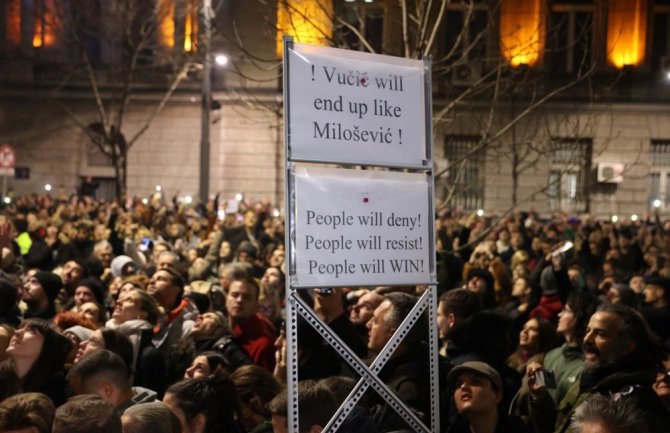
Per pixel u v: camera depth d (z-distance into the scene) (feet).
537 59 95.61
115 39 126.31
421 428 15.78
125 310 24.84
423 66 16.60
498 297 36.37
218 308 33.55
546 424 18.57
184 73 114.83
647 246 71.20
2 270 34.55
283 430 15.66
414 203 16.29
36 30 138.00
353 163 15.81
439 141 120.47
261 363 25.11
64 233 53.42
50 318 29.84
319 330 15.20
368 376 15.47
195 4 102.53
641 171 129.29
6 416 14.56
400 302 18.94
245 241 52.34
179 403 17.43
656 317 29.37
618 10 128.77
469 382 18.04
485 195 125.18
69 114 127.54
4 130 138.51
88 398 13.78
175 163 137.69
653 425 14.92
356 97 15.90
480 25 107.45
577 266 39.06
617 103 128.16
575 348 22.76
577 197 120.37
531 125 110.93
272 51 115.65
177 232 66.74
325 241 15.48
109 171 138.72
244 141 133.28
